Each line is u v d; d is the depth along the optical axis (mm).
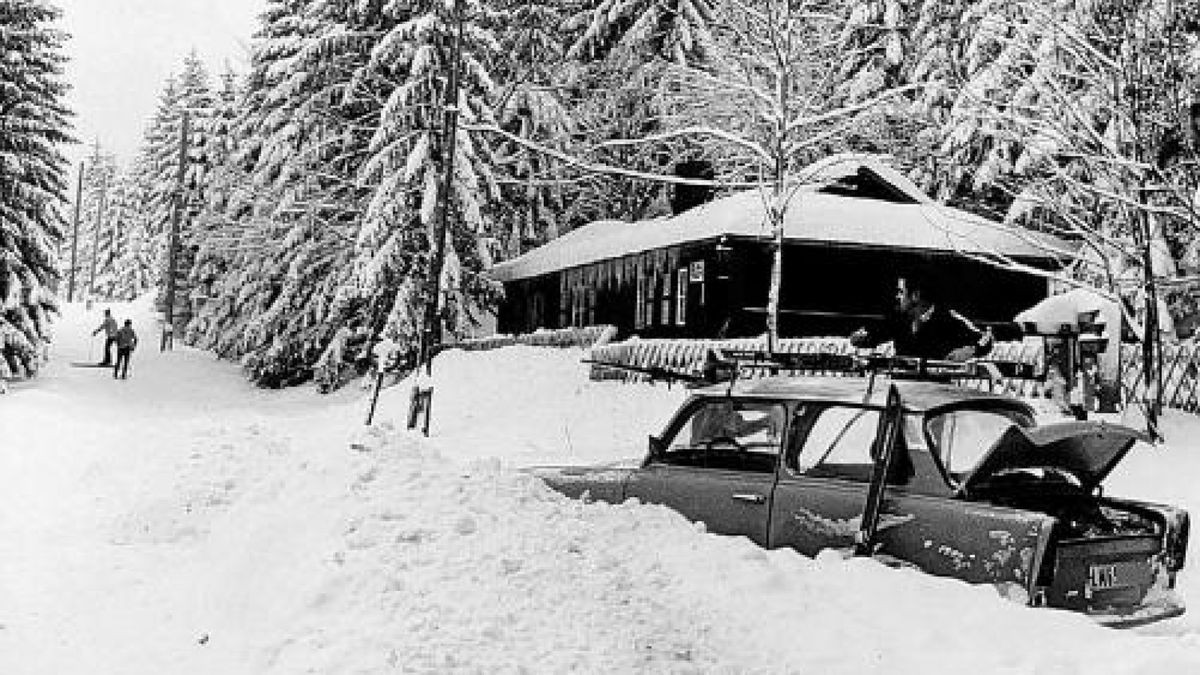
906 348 28859
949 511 6266
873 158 23938
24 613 6715
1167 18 17672
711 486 7137
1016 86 22141
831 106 29422
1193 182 17938
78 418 22172
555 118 38719
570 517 6961
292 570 6426
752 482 7004
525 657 5293
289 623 5906
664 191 42812
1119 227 20859
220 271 53062
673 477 7355
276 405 34312
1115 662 5297
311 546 6578
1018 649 5504
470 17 32406
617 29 43250
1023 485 6793
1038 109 18984
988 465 6398
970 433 6777
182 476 9938
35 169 35469
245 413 28562
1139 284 17719
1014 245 28531
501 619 5602
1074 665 5324
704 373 7906
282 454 10766
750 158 30172
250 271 42781
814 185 29516
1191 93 17703
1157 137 18078
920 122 30703
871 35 33406
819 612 5973
